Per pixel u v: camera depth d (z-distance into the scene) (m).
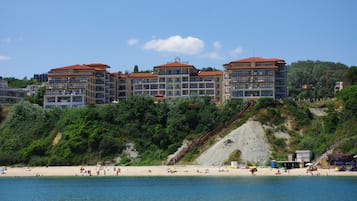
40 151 167.62
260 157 146.12
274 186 106.56
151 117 175.75
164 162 156.88
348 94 167.00
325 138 152.50
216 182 116.56
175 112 178.38
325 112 164.38
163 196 93.62
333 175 128.00
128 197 93.25
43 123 179.88
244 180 119.94
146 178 130.50
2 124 190.62
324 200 85.81
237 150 148.88
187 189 104.06
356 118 154.38
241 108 174.12
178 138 167.00
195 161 153.00
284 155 147.50
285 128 160.62
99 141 165.88
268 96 196.50
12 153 168.38
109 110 179.62
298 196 90.94
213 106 179.00
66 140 168.25
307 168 138.62
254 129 156.25
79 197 94.31
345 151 141.12
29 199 92.25
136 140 168.62
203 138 162.62
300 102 175.88
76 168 155.00
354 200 85.62
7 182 124.44
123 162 159.62
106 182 121.88
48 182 123.56
